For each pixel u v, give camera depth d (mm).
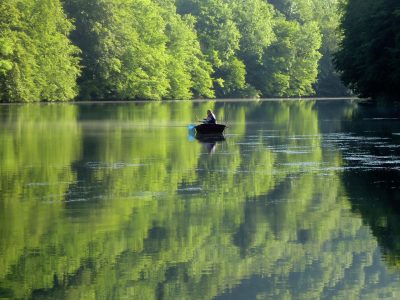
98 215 20219
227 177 26828
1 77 89688
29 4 93062
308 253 16609
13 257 16219
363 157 32219
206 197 22859
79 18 106625
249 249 16891
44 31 95562
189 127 47938
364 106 80562
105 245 17141
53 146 37594
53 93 100125
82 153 34438
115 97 114812
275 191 23891
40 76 95625
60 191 23875
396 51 66750
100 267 15531
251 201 22219
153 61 116750
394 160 31125
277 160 31578
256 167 29453
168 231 18469
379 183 25203
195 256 16312
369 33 73625
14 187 24641
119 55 110688
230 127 51469
